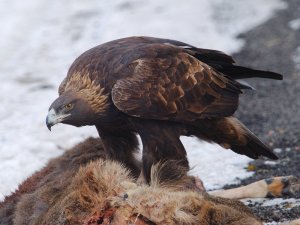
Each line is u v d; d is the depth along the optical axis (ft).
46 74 86.48
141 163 44.80
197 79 43.68
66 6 111.45
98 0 113.39
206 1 107.34
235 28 96.02
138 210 30.71
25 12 110.42
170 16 102.17
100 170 32.12
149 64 43.09
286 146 58.29
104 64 43.55
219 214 30.78
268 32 93.04
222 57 45.34
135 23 100.48
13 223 37.47
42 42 97.50
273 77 46.29
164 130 43.39
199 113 43.68
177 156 43.50
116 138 44.29
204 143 60.03
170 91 43.01
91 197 31.45
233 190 44.11
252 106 69.87
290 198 43.21
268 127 63.77
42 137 66.03
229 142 45.42
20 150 62.69
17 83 83.82
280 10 100.99
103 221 30.78
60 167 40.78
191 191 32.86
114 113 43.50
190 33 95.04
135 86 42.55
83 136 62.18
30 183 40.75
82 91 43.50
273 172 51.67
